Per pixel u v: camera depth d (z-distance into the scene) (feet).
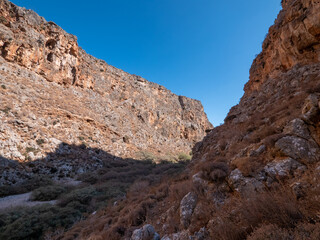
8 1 112.78
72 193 47.44
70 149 92.94
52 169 73.61
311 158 12.28
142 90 235.20
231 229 9.75
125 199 35.55
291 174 12.05
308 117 14.87
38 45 119.03
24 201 46.62
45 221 31.40
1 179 55.67
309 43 36.11
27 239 27.32
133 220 21.93
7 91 89.30
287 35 41.55
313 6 33.35
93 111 141.49
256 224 9.23
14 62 106.42
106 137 132.05
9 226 28.12
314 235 6.45
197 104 339.16
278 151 14.40
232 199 13.53
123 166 104.94
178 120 272.51
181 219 15.42
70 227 31.12
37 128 85.35
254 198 10.64
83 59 164.25
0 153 61.87
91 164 93.45
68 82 138.10
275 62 51.08
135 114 201.36
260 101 42.80
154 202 25.57
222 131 46.44
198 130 288.71
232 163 17.33
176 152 204.85
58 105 112.78
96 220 29.04
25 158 68.85
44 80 120.37
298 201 9.28
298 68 37.86
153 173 79.71
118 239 19.21
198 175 19.95
